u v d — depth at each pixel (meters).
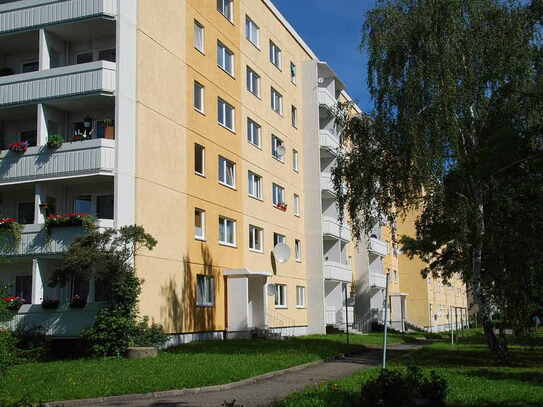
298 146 40.31
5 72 25.42
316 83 41.44
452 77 21.03
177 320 24.34
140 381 14.16
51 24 23.19
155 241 20.45
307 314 39.09
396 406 10.80
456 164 21.75
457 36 21.45
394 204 23.64
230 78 31.09
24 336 20.14
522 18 21.73
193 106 27.08
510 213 20.34
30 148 22.47
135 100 22.97
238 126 31.61
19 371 15.75
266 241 33.94
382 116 22.86
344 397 11.51
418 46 22.19
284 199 37.22
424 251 34.16
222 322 28.12
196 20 27.98
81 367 16.59
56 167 21.95
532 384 14.76
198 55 27.92
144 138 23.23
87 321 20.55
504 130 20.11
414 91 21.80
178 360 18.38
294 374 17.55
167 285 23.83
